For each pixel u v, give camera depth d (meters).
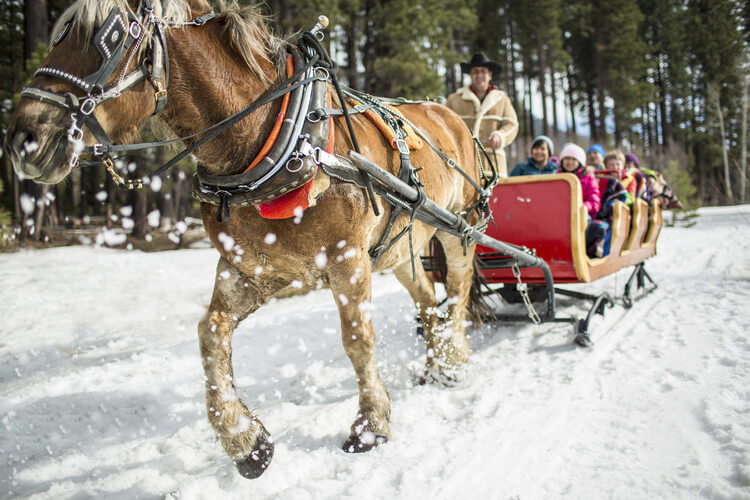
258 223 2.28
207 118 2.12
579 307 5.35
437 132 3.40
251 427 2.36
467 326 4.30
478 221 3.82
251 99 2.20
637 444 2.51
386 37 16.86
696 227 15.11
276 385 3.62
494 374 3.56
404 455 2.51
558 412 2.88
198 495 2.21
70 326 5.43
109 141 1.84
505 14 31.80
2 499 2.32
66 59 1.76
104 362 4.27
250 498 2.22
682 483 2.15
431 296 3.76
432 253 4.08
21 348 4.69
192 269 9.11
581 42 34.34
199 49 2.09
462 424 2.83
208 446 2.75
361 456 2.51
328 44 14.80
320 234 2.32
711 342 3.86
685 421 2.69
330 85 2.57
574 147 5.73
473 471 2.34
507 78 32.88
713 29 28.59
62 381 3.74
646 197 5.96
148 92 1.92
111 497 2.29
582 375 3.42
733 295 5.31
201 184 2.31
